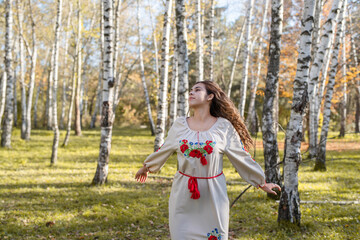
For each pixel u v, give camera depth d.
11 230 4.45
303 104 4.44
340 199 6.20
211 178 2.60
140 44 22.14
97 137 21.00
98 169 7.48
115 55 13.28
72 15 17.81
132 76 30.17
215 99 2.78
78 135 22.14
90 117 39.06
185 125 2.71
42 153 13.03
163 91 10.66
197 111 2.75
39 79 31.33
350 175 9.04
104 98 7.45
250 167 2.69
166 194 6.68
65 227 4.62
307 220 4.77
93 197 6.34
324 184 7.74
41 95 38.78
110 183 7.68
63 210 5.45
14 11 18.14
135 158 12.09
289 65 17.72
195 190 2.53
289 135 4.53
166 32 10.35
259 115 28.52
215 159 2.60
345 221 4.75
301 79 4.47
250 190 6.98
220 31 23.84
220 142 2.62
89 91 41.06
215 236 2.53
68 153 13.20
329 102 10.12
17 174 8.79
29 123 18.28
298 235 4.18
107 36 7.27
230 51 28.73
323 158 9.98
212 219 2.55
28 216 5.07
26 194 6.57
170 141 2.76
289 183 4.49
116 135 23.36
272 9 5.72
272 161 6.03
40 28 19.98
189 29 17.25
